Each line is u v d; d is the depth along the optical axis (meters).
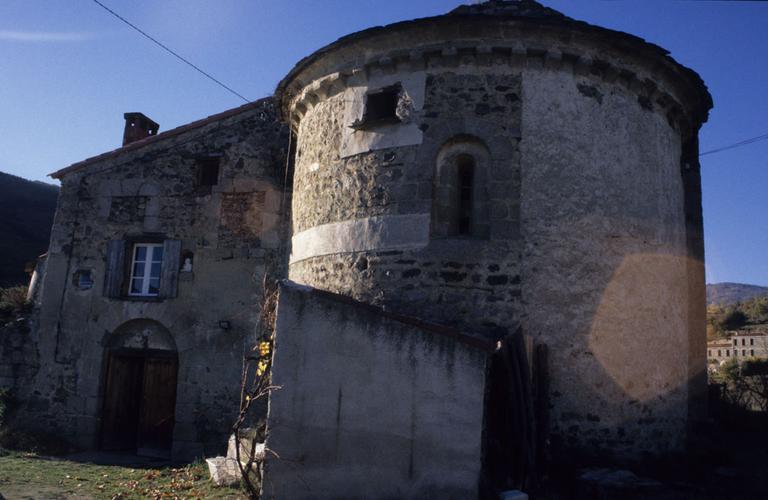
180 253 11.62
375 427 6.19
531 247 7.72
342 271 8.41
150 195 11.95
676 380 8.46
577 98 8.21
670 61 8.57
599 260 7.91
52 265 12.20
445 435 5.96
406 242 7.97
